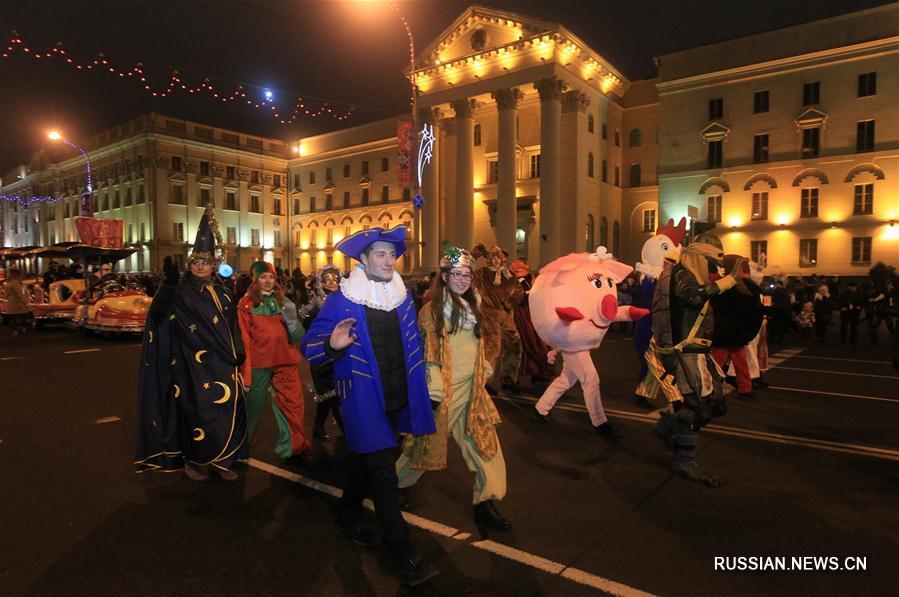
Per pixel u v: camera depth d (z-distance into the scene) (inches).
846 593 122.5
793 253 1320.1
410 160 1085.1
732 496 176.6
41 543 149.9
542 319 243.1
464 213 1521.9
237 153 2263.8
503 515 164.1
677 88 1465.3
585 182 1496.1
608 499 175.2
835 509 166.1
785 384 357.7
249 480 197.8
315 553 144.6
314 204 2317.9
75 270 818.2
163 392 185.8
